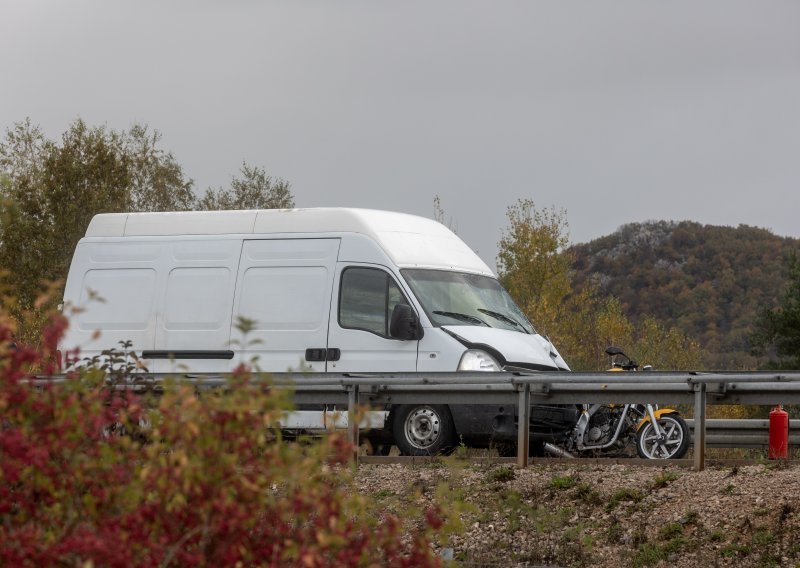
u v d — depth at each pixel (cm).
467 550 2159
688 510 2205
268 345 3222
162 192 9631
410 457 2744
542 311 9281
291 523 1162
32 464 1045
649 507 2256
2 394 1054
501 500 2358
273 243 3281
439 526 1173
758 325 10450
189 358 3291
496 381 2688
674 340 9656
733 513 2164
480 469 2614
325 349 3170
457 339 3059
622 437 3028
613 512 2264
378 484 2511
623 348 9544
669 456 2872
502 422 2962
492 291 3375
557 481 2422
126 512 1032
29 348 1085
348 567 1054
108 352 1786
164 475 1016
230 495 1029
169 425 1040
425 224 3419
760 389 2550
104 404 1180
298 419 3105
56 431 1059
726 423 3250
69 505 1067
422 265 3225
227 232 3338
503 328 3212
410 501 2348
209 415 1045
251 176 10125
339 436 1095
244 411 1038
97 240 3459
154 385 1806
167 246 3384
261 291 3256
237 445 1041
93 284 3428
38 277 7456
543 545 2144
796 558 1977
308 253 3244
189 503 1034
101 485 1067
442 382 2734
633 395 2636
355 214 3244
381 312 3145
